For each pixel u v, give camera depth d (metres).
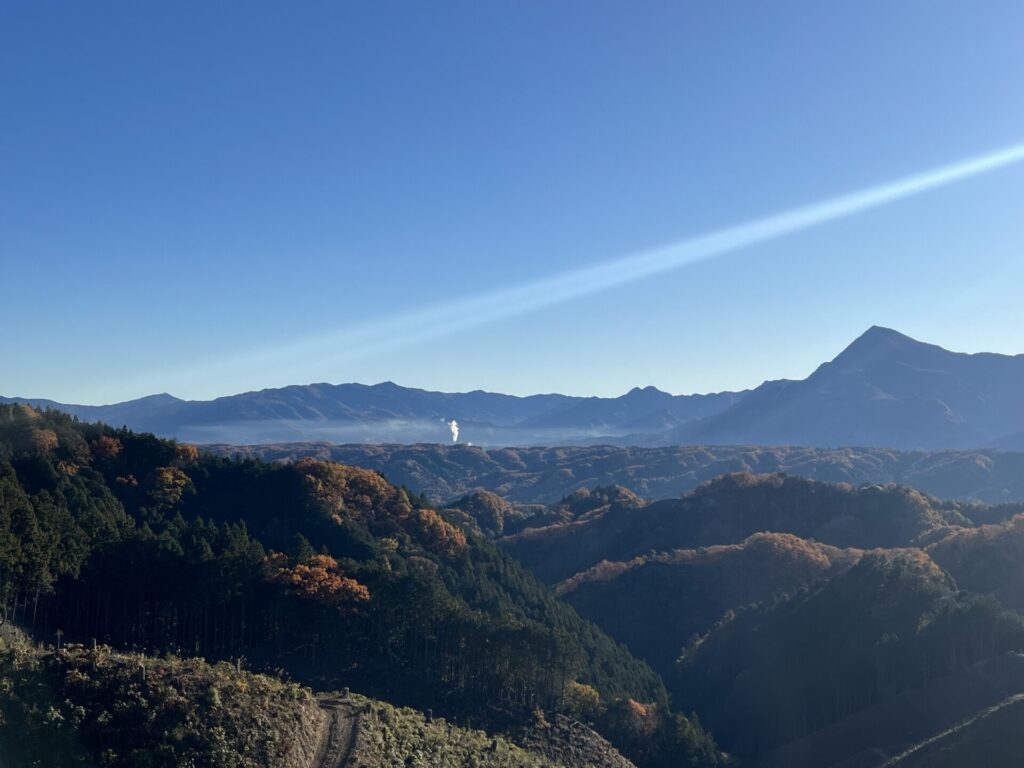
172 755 65.19
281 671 111.81
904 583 157.38
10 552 103.69
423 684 118.94
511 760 95.81
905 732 125.56
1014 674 124.31
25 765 61.97
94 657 74.31
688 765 129.12
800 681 151.38
